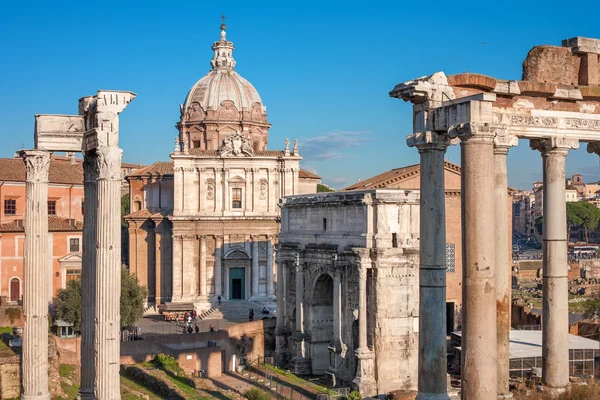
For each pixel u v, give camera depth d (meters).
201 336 87.44
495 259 31.16
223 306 113.75
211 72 133.75
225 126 127.06
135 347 76.88
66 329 80.38
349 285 85.38
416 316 83.75
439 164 30.02
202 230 115.81
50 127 40.72
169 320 109.88
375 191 82.25
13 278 100.69
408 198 84.12
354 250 82.00
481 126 27.97
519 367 75.25
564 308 36.81
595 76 36.62
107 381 36.06
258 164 117.44
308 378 89.06
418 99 30.38
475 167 28.19
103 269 36.25
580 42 36.06
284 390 76.12
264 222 117.38
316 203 91.62
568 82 36.28
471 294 28.14
